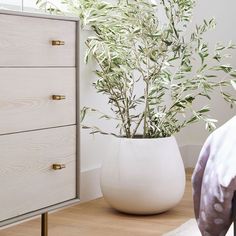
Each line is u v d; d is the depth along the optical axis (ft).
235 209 5.53
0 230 8.41
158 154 9.14
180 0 9.49
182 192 9.48
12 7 8.61
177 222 8.91
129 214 9.40
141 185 9.04
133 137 9.77
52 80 6.95
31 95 6.64
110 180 9.27
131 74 9.73
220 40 13.69
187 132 14.11
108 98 10.51
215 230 5.78
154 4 9.33
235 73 9.87
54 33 6.95
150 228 8.58
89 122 10.34
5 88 6.29
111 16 9.33
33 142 6.71
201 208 5.90
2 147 6.30
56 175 7.11
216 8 13.70
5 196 6.39
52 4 9.22
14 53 6.38
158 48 9.39
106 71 9.48
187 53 10.15
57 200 7.17
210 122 9.42
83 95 10.11
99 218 9.17
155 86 9.82
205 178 5.85
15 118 6.44
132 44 9.78
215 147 5.91
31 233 8.32
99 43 8.96
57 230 8.46
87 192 10.36
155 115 9.49
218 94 13.69
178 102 9.62
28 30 6.55
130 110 11.37
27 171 6.66
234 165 5.45
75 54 7.34
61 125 7.14
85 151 10.31
